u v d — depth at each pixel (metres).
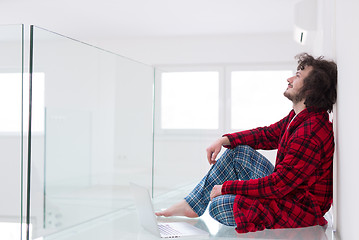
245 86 5.79
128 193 3.21
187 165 4.17
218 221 2.28
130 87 3.31
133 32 5.84
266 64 5.79
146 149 3.54
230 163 2.41
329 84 2.18
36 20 5.27
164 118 3.89
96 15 5.07
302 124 2.15
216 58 5.93
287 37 5.75
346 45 1.83
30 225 2.01
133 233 2.36
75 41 2.49
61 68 2.31
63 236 2.32
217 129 5.67
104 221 2.82
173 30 5.71
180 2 4.59
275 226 2.16
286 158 2.10
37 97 2.07
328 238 2.02
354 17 1.59
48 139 2.18
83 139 2.60
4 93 2.03
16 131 2.01
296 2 4.48
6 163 2.02
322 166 2.17
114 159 3.03
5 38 1.99
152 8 4.80
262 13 4.89
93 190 2.72
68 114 2.40
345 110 1.88
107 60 2.95
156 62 6.07
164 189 3.81
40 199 2.10
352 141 1.68
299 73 2.28
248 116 5.75
